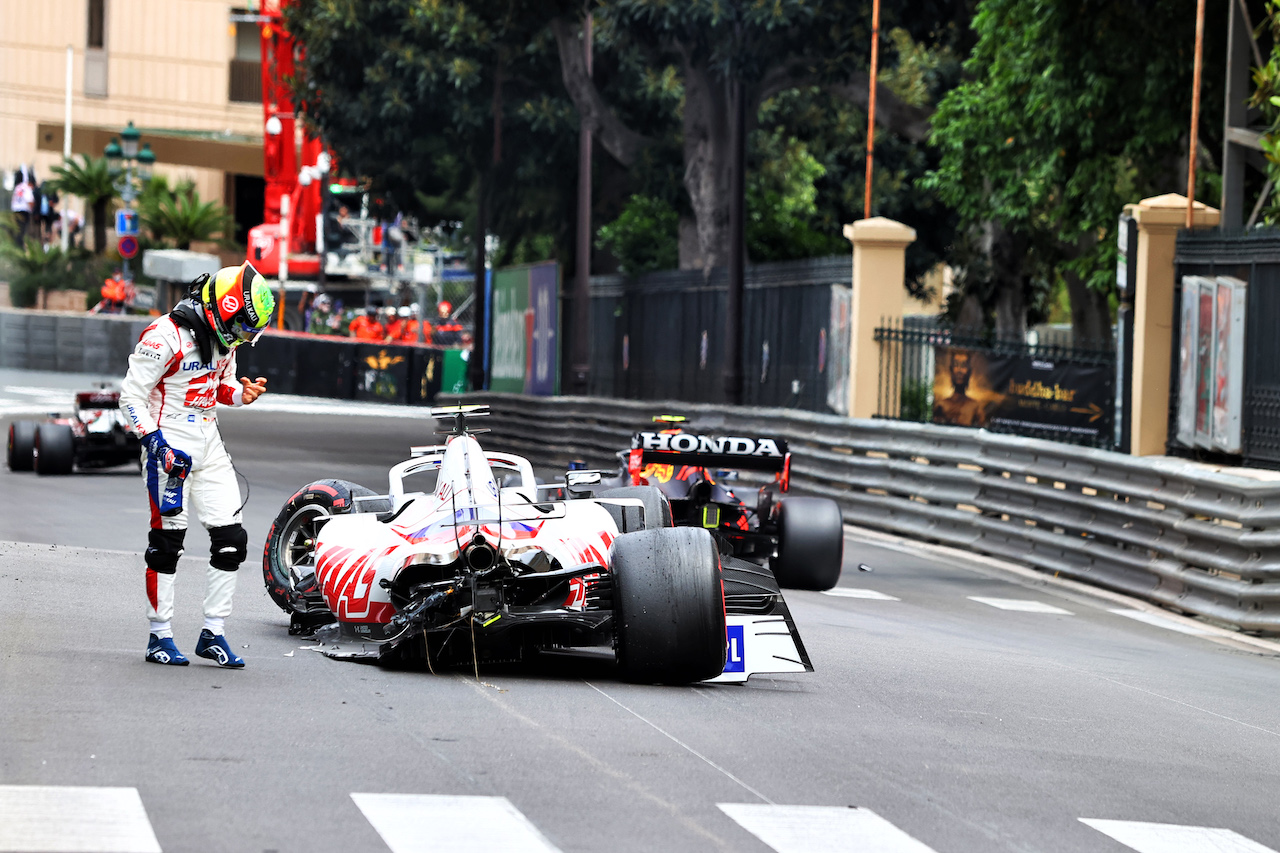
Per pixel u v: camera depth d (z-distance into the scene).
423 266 154.62
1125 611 39.75
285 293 145.12
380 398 128.25
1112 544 42.53
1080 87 62.97
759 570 25.16
